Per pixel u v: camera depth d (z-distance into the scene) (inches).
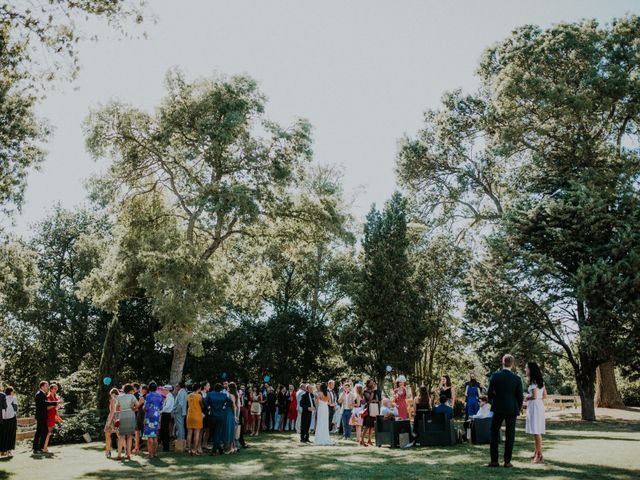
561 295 924.6
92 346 1402.6
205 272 871.7
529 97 1069.1
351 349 1161.4
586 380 932.0
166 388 566.6
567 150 1059.3
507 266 947.3
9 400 523.8
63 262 1587.1
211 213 938.7
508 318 941.2
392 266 1171.9
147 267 886.4
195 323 846.5
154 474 381.1
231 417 521.3
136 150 994.7
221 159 978.7
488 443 541.0
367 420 598.2
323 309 1507.1
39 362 1434.5
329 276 1466.5
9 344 1432.1
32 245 1566.2
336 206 1099.9
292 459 456.1
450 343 1320.1
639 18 1099.3
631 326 847.7
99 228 1594.5
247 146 967.6
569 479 298.5
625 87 1012.5
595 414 986.7
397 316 1128.2
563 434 644.1
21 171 725.9
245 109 953.5
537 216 956.6
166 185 1098.1
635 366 861.8
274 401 858.1
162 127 935.0
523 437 592.7
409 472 355.6
